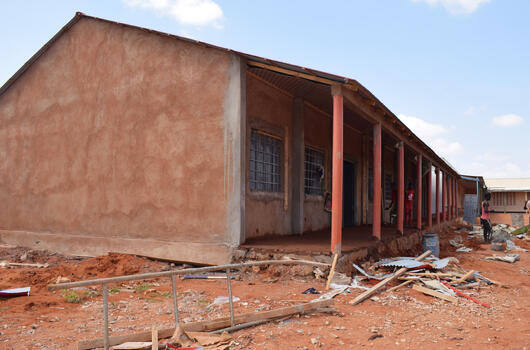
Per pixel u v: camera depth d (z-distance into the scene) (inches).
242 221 324.5
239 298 238.7
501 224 948.6
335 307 219.5
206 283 282.8
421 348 160.7
